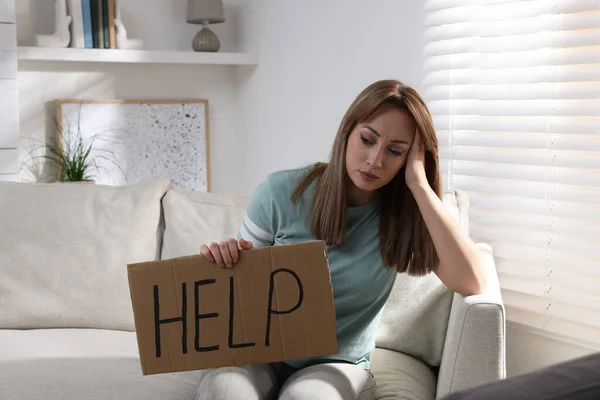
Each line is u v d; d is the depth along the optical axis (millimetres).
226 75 4086
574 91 2266
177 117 3932
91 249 2264
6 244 2262
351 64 3203
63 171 3584
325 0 3322
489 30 2512
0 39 3268
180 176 3975
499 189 2508
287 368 1808
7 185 2383
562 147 2307
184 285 1607
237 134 4105
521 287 2451
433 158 1803
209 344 1617
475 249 1781
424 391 1893
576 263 2289
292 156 3662
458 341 1666
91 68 3713
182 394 1765
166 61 3658
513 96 2445
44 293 2234
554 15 2324
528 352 2465
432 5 2705
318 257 1607
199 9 3723
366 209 1801
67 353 1993
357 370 1725
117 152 3789
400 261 1783
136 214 2324
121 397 1716
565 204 2336
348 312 1802
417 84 2850
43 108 3617
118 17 3605
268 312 1617
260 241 1857
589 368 773
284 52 3646
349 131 1721
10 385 1738
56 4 3477
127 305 2256
